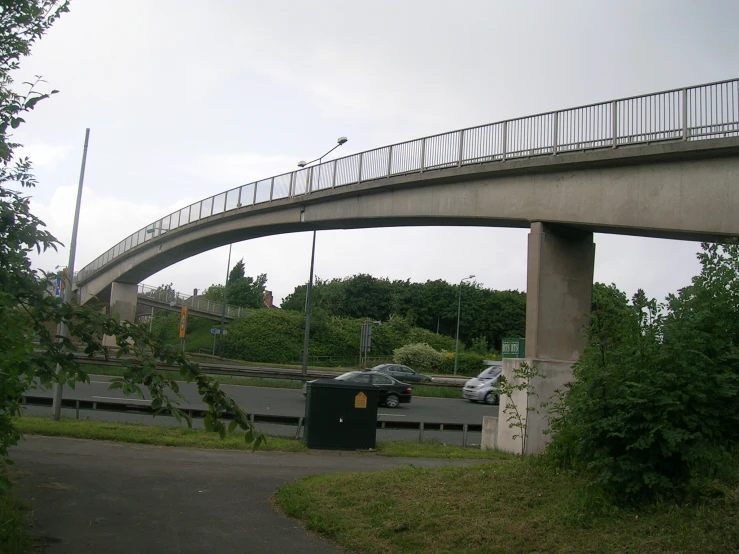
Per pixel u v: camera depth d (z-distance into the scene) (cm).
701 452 624
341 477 1038
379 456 1516
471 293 8656
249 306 8669
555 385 1694
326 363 6328
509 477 867
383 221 2589
